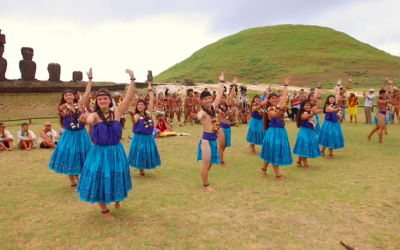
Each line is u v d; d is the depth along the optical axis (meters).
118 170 4.45
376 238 4.00
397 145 10.15
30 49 25.08
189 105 15.84
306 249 3.74
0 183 6.34
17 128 14.74
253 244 3.85
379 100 10.52
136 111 6.90
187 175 6.97
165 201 5.34
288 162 6.54
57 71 26.22
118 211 4.90
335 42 69.75
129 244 3.84
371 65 56.12
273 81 46.94
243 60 60.81
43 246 3.81
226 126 7.88
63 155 5.87
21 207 5.07
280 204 5.17
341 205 5.10
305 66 54.72
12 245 3.83
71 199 5.47
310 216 4.68
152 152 6.88
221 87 6.30
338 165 7.84
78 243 3.88
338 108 8.48
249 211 4.89
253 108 9.20
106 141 4.38
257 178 6.76
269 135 6.70
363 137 11.73
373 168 7.41
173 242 3.89
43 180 6.58
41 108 21.53
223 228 4.29
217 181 6.53
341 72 50.78
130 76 4.62
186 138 11.67
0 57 23.78
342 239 3.98
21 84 24.03
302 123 7.59
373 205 5.07
